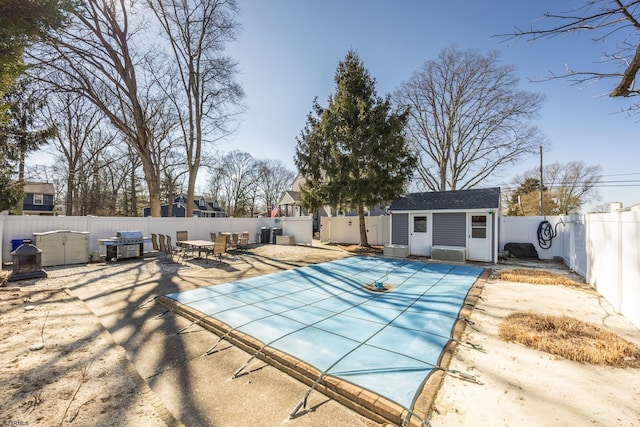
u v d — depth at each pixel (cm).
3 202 1259
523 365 319
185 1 1512
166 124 1927
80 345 364
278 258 1196
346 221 1822
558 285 712
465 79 2047
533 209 3005
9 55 310
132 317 493
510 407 246
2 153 1155
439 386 275
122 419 229
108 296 613
